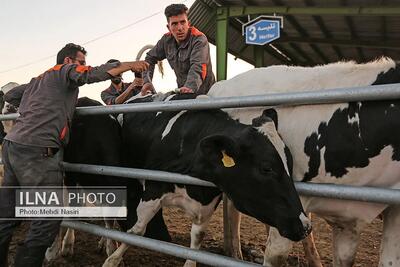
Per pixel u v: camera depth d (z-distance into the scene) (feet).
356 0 30.40
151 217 11.30
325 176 8.78
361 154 8.28
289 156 8.54
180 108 9.14
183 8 13.29
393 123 7.90
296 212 7.93
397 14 30.45
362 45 45.03
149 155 11.31
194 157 9.95
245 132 8.46
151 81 14.70
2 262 10.93
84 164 11.19
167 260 14.58
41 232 10.46
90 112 10.89
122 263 13.16
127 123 12.36
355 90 6.95
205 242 17.31
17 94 12.14
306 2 31.55
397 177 8.10
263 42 32.35
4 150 10.73
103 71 10.07
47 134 10.27
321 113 8.82
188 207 10.89
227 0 32.04
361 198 7.01
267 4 32.45
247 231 19.16
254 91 10.16
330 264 14.85
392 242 8.34
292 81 9.67
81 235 17.30
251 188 8.31
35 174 10.26
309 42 46.03
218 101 8.59
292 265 14.64
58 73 10.39
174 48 14.05
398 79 8.18
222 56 33.22
